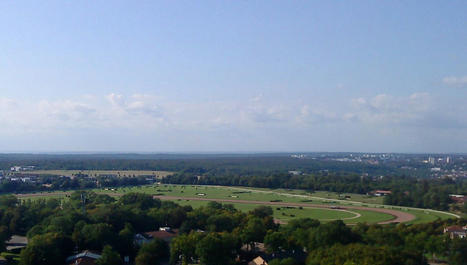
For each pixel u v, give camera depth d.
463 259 193.62
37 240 197.62
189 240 197.62
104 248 192.38
